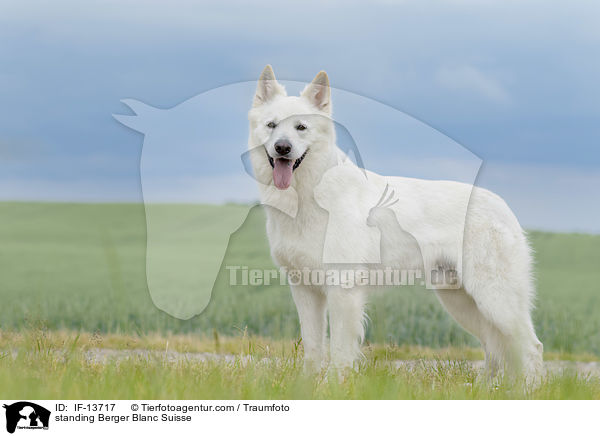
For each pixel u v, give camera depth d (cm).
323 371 633
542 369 691
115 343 941
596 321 1484
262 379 555
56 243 3528
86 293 1727
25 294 1709
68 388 522
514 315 703
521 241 722
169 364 628
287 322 1195
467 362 764
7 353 700
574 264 2878
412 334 1173
